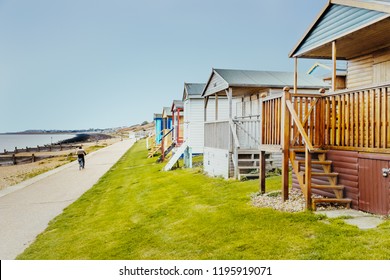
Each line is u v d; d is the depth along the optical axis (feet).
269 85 47.26
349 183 23.91
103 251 22.88
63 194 53.11
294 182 30.17
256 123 46.14
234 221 23.62
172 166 67.10
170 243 21.99
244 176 41.32
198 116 73.92
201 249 19.84
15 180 74.59
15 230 32.78
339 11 29.99
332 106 25.75
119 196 45.96
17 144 471.21
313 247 17.38
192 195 36.81
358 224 19.92
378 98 21.47
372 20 26.17
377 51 34.99
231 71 51.75
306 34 34.17
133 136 330.34
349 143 24.18
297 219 21.76
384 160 20.99
